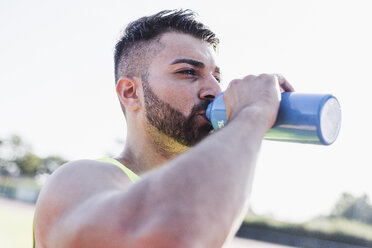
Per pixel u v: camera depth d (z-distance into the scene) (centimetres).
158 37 164
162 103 157
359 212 5450
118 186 112
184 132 154
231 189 88
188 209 85
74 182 111
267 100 112
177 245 82
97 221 93
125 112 176
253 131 101
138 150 168
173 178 89
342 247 3528
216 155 92
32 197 4625
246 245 2781
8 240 1073
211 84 156
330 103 117
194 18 170
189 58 157
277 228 3694
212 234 84
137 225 87
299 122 116
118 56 186
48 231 111
